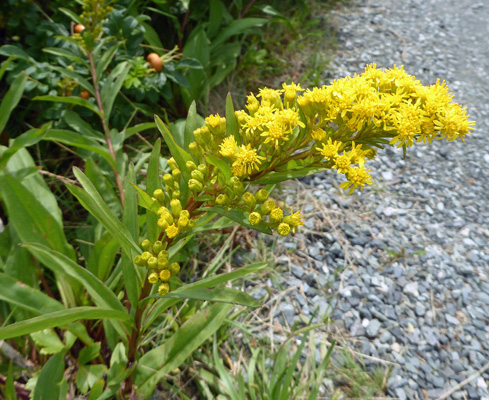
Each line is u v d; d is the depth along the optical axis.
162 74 0.40
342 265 0.38
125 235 0.20
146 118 0.44
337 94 0.17
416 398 0.30
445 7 0.79
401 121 0.17
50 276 0.31
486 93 0.60
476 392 0.30
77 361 0.27
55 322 0.18
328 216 0.42
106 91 0.34
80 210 0.37
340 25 0.69
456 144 0.53
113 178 0.36
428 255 0.40
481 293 0.37
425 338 0.33
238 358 0.31
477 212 0.45
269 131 0.17
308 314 0.34
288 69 0.57
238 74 0.53
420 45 0.68
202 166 0.18
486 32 0.73
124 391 0.25
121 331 0.24
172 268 0.19
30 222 0.26
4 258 0.28
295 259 0.38
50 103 0.37
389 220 0.43
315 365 0.31
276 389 0.27
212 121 0.17
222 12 0.50
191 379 0.29
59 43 0.37
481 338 0.34
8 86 0.40
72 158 0.39
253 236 0.39
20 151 0.30
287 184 0.44
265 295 0.34
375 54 0.64
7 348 0.25
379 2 0.77
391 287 0.37
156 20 0.51
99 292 0.22
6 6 0.37
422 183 0.47
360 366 0.31
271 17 0.61
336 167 0.17
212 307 0.26
